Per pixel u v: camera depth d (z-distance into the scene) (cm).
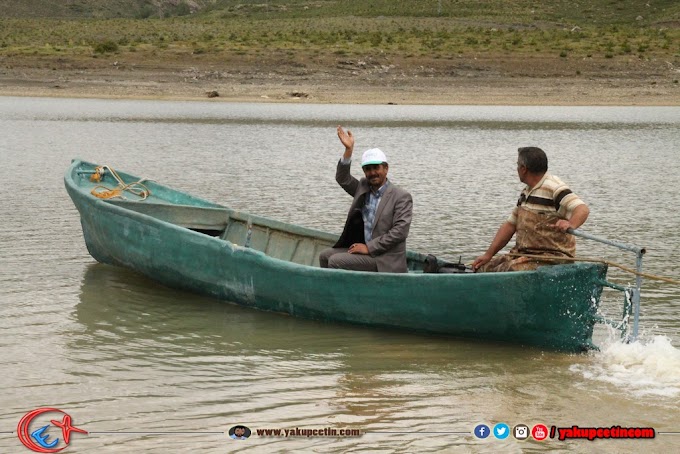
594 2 11638
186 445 712
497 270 964
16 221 1590
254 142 3042
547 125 3872
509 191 2055
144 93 5003
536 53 6238
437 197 1953
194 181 2111
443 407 796
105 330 996
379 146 2978
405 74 5628
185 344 954
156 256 1141
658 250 1448
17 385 826
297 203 1834
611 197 2009
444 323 963
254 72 5534
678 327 1026
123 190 1362
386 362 909
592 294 912
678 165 2612
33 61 5591
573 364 909
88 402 793
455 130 3584
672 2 11162
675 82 5728
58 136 3081
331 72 5581
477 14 11050
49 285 1177
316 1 15500
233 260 1068
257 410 783
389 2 12600
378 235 1018
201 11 17462
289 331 1006
